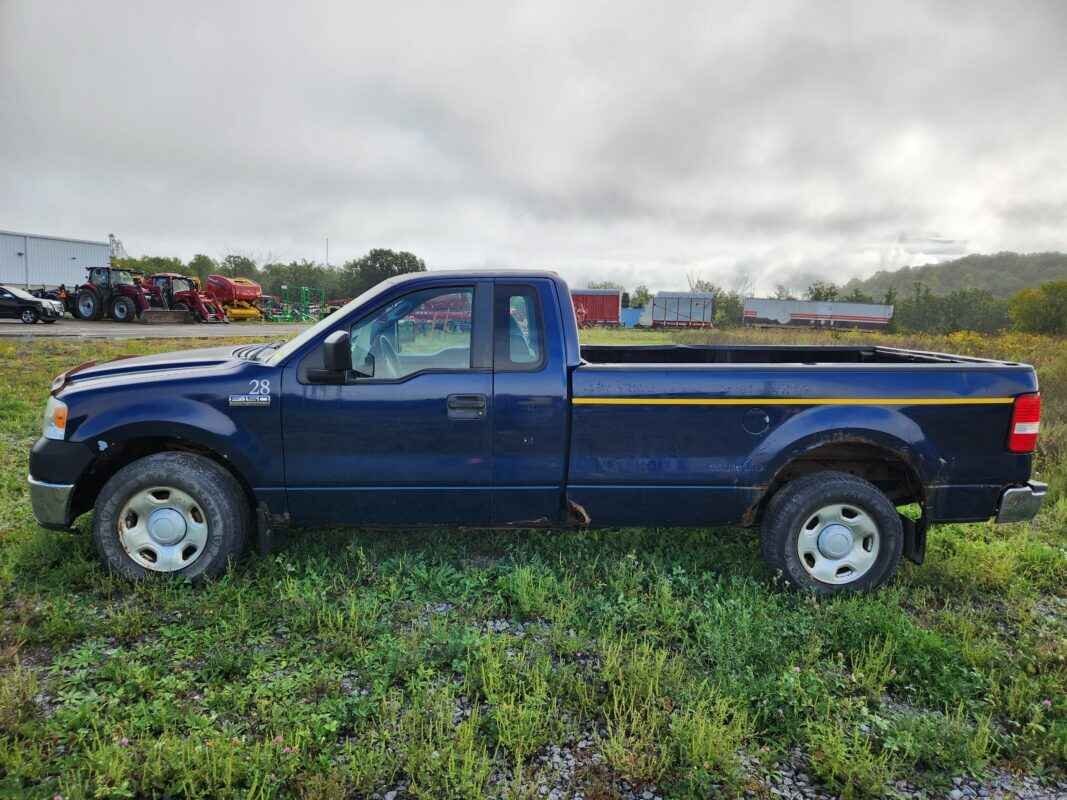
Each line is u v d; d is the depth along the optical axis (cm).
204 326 2898
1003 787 243
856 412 379
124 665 296
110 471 407
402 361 388
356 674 301
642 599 373
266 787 224
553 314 385
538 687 279
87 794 222
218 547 375
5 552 414
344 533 456
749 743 261
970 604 381
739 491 387
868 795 234
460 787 225
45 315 2525
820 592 380
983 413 382
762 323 6216
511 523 398
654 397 378
